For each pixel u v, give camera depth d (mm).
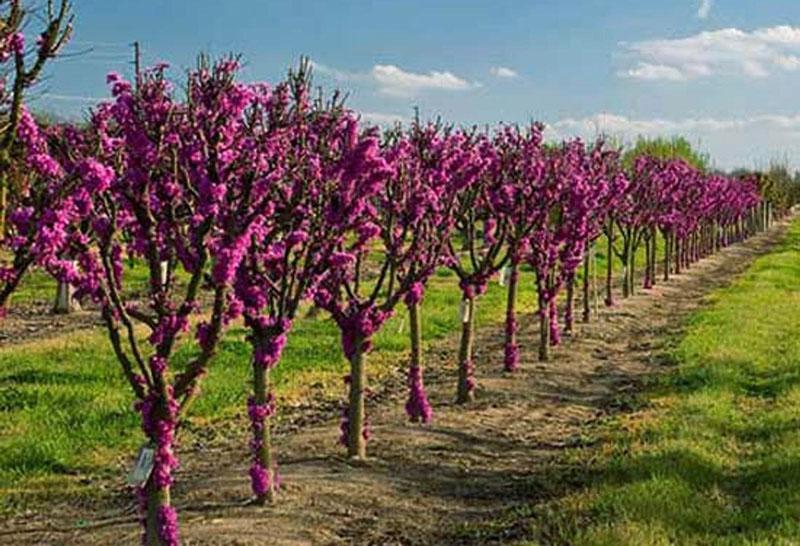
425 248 12883
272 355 10070
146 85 7852
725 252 61906
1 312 6809
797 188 128375
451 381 18656
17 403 15258
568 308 25031
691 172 45406
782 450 11664
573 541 8641
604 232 29984
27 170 7402
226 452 13273
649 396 16422
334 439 13609
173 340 7984
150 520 8000
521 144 18266
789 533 8633
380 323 12086
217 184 7945
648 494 9891
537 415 15648
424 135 14094
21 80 6637
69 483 11820
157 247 8188
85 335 23031
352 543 9375
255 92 8992
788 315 26516
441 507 10680
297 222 10203
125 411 14789
